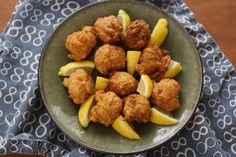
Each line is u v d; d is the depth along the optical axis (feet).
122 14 2.00
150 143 1.81
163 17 2.01
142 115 1.81
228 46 2.08
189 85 1.92
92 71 1.95
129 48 1.96
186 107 1.88
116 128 1.83
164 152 1.92
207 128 1.92
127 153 1.77
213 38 2.09
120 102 1.84
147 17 2.03
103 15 2.03
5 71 2.01
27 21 2.08
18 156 1.87
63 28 1.98
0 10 2.10
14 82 1.99
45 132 1.91
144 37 1.93
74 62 1.94
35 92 1.92
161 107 1.86
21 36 2.06
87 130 1.84
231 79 2.06
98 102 1.83
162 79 1.91
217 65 2.07
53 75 1.93
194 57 1.94
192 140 1.91
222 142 1.97
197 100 1.87
